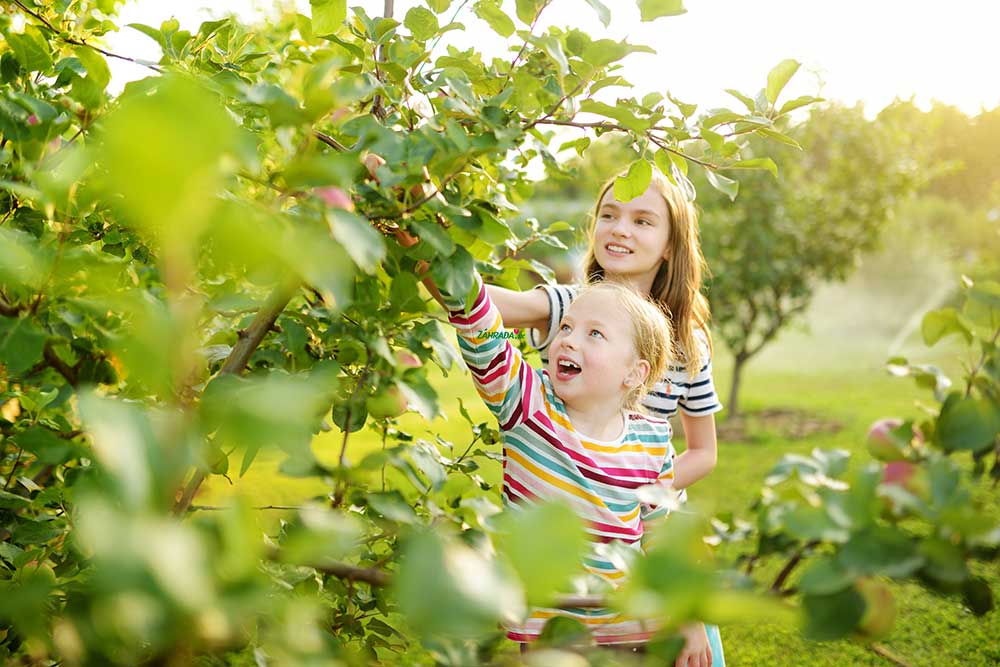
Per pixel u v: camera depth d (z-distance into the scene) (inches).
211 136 14.5
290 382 20.9
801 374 544.4
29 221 51.3
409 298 48.1
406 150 44.8
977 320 36.9
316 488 116.3
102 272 33.3
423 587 18.9
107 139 14.2
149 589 16.9
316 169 25.9
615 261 86.4
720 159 55.4
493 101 51.4
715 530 37.9
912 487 30.3
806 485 31.7
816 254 364.2
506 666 29.5
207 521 21.0
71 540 48.5
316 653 23.8
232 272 46.5
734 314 362.3
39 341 33.7
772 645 131.6
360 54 54.1
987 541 26.8
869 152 362.6
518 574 19.2
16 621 29.1
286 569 43.4
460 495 55.6
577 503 64.8
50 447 34.0
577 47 55.0
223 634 19.4
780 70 52.2
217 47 71.5
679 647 28.2
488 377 62.8
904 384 477.7
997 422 34.2
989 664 125.2
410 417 192.5
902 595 154.3
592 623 50.7
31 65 55.6
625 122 50.3
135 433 17.8
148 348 20.8
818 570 27.6
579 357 68.9
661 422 74.2
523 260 74.5
